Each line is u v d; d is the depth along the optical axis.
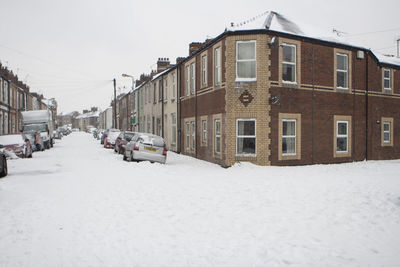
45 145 29.50
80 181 11.28
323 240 5.33
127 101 48.78
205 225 6.25
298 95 16.11
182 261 4.60
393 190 8.77
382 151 19.47
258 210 7.21
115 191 9.45
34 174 13.20
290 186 9.88
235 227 6.09
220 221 6.49
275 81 15.50
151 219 6.68
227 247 5.09
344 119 17.64
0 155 12.38
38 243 5.36
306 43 16.41
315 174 12.75
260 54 15.28
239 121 15.67
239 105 15.49
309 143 16.44
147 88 34.44
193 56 20.55
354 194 8.45
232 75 15.56
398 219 6.36
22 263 4.57
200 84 19.36
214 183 10.73
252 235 5.63
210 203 7.95
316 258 4.62
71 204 7.97
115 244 5.29
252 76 15.61
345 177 11.73
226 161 15.69
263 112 15.28
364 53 18.56
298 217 6.62
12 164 16.88
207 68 18.25
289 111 15.87
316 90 16.67
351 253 4.79
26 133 26.41
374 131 19.08
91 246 5.21
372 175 12.37
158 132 29.72
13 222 6.48
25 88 49.62
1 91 34.50
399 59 22.94
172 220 6.60
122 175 12.48
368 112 18.77
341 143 17.78
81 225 6.31
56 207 7.68
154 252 4.95
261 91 15.27
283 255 4.73
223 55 16.11
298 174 12.74
